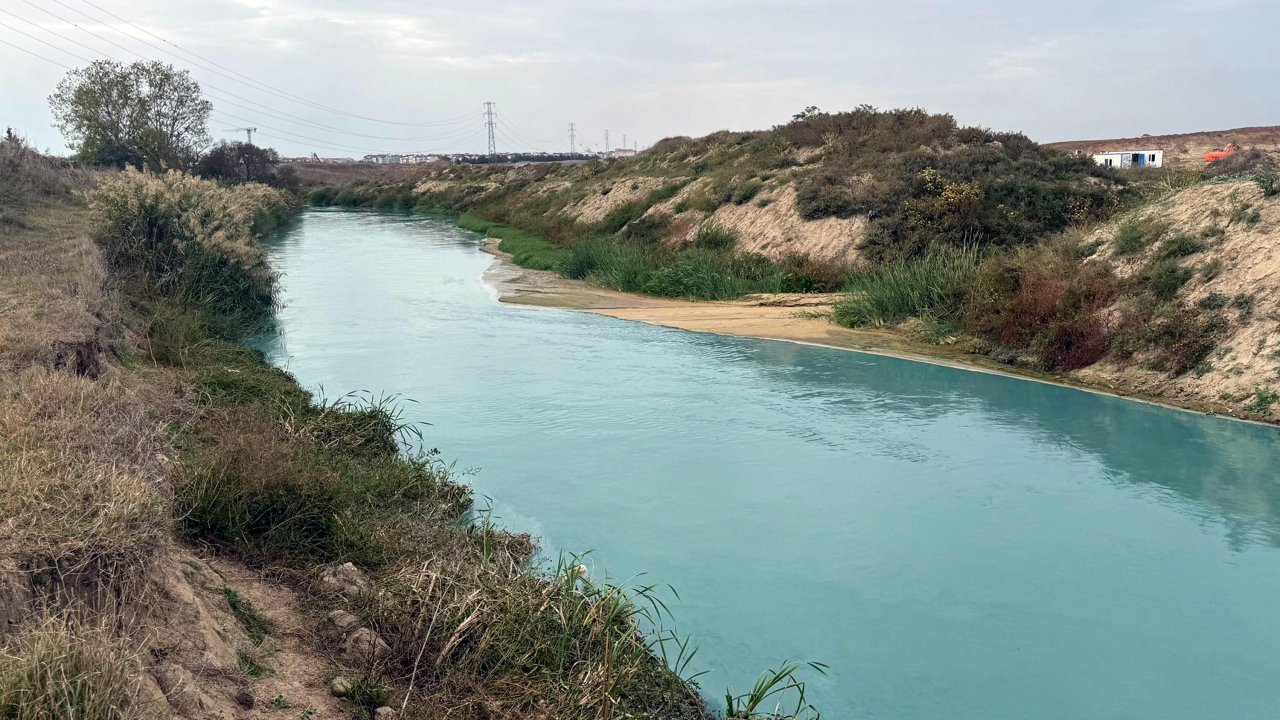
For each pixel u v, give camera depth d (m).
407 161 179.50
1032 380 13.62
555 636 5.50
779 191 28.09
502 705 4.91
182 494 6.27
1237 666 5.91
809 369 14.19
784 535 7.83
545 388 12.73
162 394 9.27
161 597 4.60
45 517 4.34
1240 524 8.08
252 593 5.70
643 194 37.62
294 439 8.26
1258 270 12.99
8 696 3.36
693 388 12.85
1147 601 6.73
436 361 14.42
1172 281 13.78
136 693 3.70
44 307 9.36
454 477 9.03
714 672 5.77
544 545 7.52
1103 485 9.05
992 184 23.64
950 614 6.54
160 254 15.84
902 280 18.47
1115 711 5.43
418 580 5.71
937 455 9.97
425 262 31.02
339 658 5.16
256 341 15.69
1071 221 22.34
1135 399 12.45
